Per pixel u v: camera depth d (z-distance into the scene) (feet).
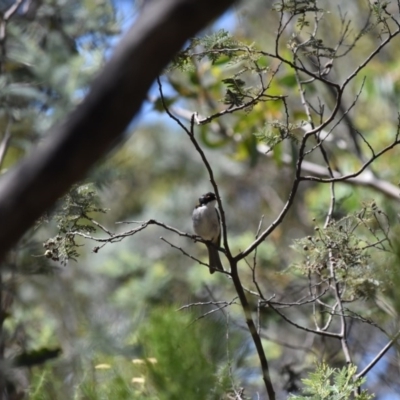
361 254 27.84
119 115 8.96
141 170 76.13
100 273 61.05
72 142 8.90
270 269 52.54
